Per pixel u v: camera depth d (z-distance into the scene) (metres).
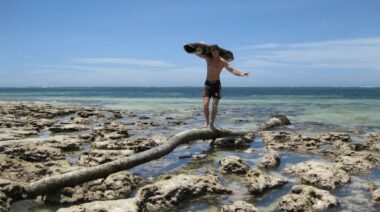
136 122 24.95
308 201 8.23
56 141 14.95
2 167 10.74
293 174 11.03
